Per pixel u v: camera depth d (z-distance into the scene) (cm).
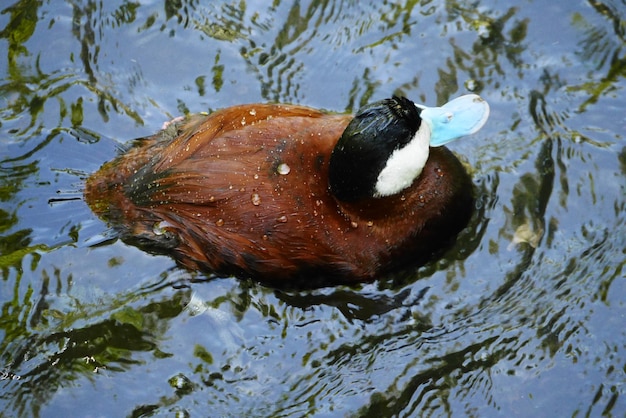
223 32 641
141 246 526
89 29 645
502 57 614
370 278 512
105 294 516
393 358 489
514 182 554
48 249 530
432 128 520
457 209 527
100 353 493
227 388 482
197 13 650
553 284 509
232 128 497
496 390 470
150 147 530
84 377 484
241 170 482
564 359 478
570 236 529
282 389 481
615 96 588
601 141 568
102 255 527
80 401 475
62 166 564
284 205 478
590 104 586
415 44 627
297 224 479
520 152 568
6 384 481
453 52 620
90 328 503
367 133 471
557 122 580
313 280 507
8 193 554
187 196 486
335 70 619
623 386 463
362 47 629
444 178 524
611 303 496
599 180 550
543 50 615
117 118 600
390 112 479
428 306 509
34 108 605
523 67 608
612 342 481
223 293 516
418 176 510
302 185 482
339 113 596
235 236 484
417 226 510
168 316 509
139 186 504
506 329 494
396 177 488
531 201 545
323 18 645
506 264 522
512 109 589
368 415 466
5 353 492
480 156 568
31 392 479
